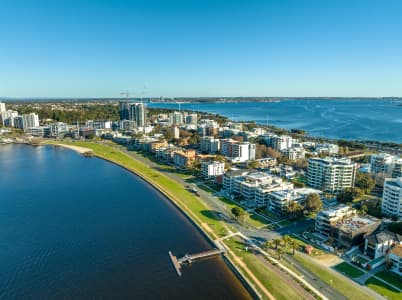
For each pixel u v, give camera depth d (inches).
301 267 5128.0
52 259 5556.1
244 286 4771.2
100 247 5959.6
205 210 7672.2
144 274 5103.3
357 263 5182.1
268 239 6156.5
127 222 7101.4
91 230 6692.9
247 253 5600.4
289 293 4451.3
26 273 5137.8
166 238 6328.7
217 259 5536.4
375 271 4995.1
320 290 4517.7
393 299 4311.0
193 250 5851.4
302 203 7534.5
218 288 4741.6
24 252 5787.4
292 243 5561.0
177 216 7445.9
